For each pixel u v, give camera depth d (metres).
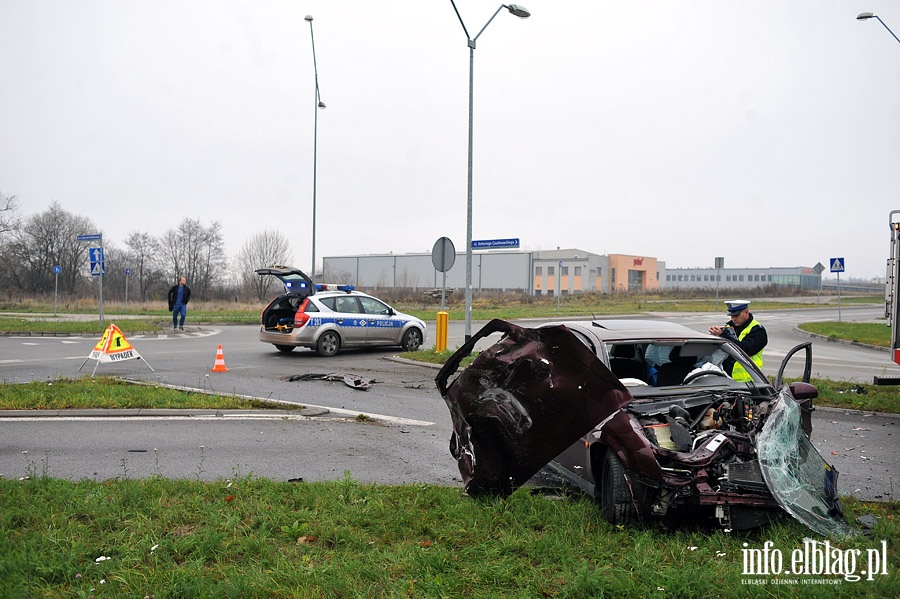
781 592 4.00
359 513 5.38
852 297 85.81
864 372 16.17
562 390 5.36
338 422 9.70
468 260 16.72
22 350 18.23
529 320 33.25
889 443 8.57
